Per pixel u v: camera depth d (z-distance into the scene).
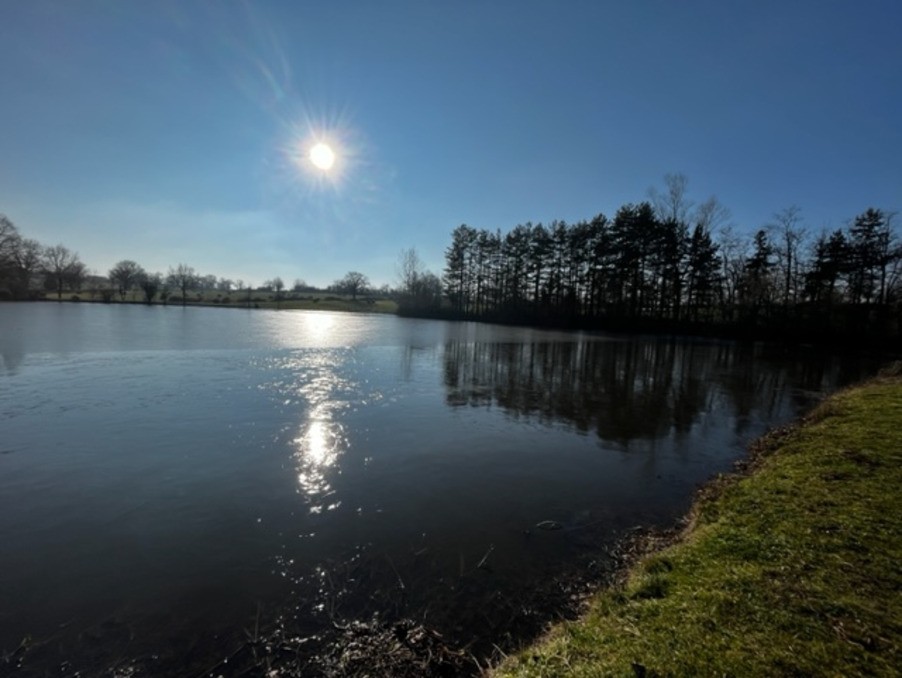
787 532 4.17
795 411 12.85
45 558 4.86
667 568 3.88
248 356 20.34
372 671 3.19
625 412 12.45
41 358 18.28
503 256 63.53
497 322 57.59
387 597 4.19
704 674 2.40
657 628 2.93
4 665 3.38
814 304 37.84
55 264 70.56
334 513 5.99
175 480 6.95
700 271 43.34
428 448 8.80
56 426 9.55
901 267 35.16
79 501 6.22
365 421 10.52
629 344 32.59
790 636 2.69
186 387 13.45
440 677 3.12
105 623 3.84
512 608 4.02
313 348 24.25
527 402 13.30
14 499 6.26
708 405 13.54
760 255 42.84
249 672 3.26
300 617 3.90
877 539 3.87
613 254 46.69
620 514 6.14
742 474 7.08
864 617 2.83
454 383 15.84
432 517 5.94
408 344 28.28
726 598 3.17
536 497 6.67
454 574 4.59
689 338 39.47
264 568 4.68
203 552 4.99
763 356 27.14
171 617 3.91
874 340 32.66
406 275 74.44
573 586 4.39
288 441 8.86
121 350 21.02
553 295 56.84
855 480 5.36
